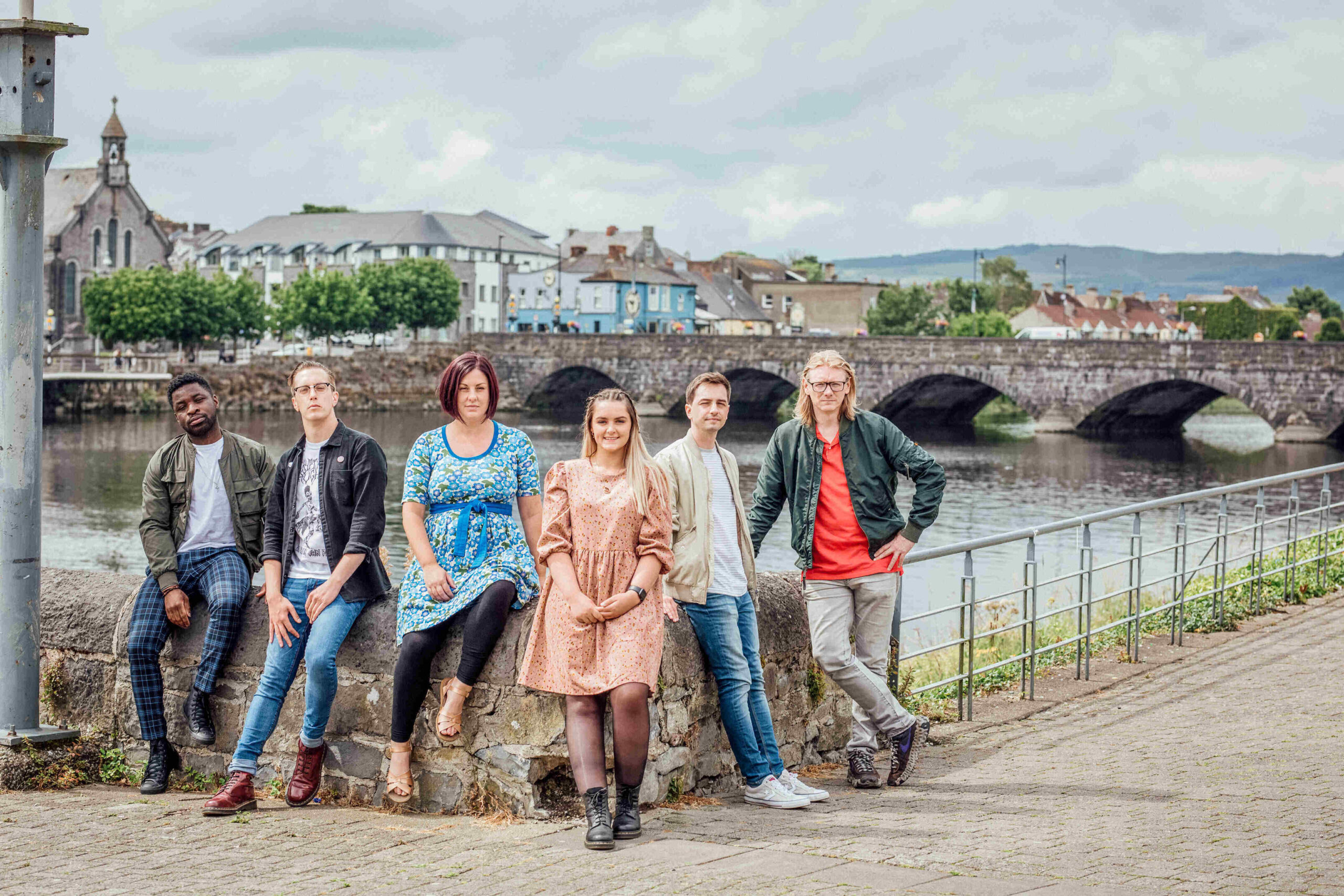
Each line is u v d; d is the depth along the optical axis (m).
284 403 79.31
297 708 6.25
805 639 6.79
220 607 6.30
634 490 5.52
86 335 106.56
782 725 6.71
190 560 6.47
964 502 39.78
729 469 6.11
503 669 5.69
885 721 6.43
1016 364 65.62
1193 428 76.56
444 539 5.76
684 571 5.88
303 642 6.09
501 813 5.71
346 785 6.12
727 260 139.38
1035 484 44.53
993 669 9.23
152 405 73.75
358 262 125.56
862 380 69.62
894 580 6.55
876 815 5.72
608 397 5.56
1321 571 11.56
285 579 6.11
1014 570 26.78
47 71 6.49
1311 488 43.41
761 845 5.12
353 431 6.13
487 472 5.79
